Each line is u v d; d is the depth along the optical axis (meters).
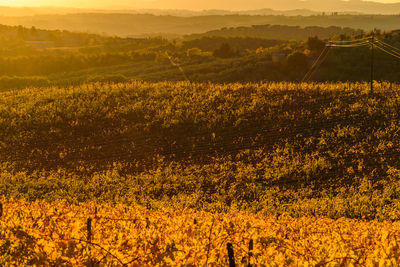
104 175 47.06
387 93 70.00
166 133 61.56
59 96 80.81
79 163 52.81
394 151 51.06
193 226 13.53
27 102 77.38
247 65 122.94
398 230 15.80
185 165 50.84
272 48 161.38
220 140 58.22
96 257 8.42
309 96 72.31
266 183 44.28
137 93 81.81
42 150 57.53
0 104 77.44
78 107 72.44
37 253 8.66
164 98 77.69
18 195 38.22
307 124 61.34
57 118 67.50
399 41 125.38
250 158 52.19
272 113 65.88
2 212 15.29
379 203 35.19
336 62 113.56
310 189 40.75
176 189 43.22
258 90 78.94
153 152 55.34
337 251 10.16
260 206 35.59
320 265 8.35
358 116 62.16
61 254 8.88
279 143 56.25
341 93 72.50
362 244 12.48
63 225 12.12
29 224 12.76
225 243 9.84
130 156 54.34
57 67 162.00
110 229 14.09
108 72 149.12
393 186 39.97
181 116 66.31
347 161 49.03
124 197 38.38
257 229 13.59
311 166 46.72
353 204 34.16
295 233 15.16
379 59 113.06
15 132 63.91
